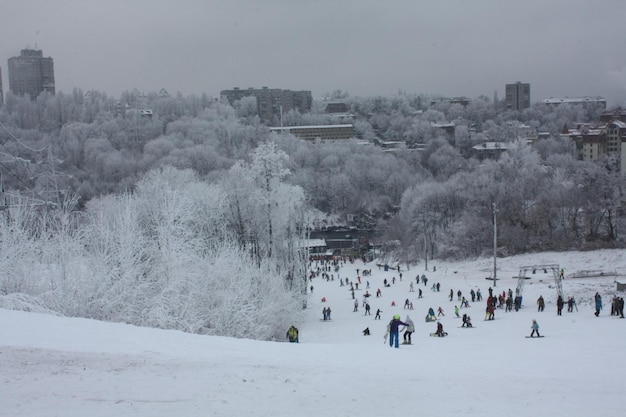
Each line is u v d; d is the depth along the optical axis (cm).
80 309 3766
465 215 11775
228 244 5281
